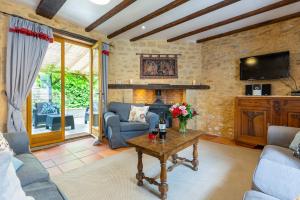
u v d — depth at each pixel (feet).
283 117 10.00
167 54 15.75
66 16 10.94
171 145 6.43
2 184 2.54
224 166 8.50
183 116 8.26
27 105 10.66
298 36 11.02
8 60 9.08
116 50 15.17
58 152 10.39
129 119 12.86
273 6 9.36
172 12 10.37
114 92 14.99
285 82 11.51
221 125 14.69
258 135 11.05
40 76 11.77
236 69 13.79
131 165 8.62
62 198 3.70
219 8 9.53
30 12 9.96
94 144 11.82
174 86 15.38
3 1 9.04
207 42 15.49
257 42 12.71
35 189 3.89
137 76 15.52
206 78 15.62
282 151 6.15
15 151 5.84
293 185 3.74
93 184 6.85
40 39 10.10
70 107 21.91
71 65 18.43
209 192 6.34
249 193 3.77
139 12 10.38
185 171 7.97
